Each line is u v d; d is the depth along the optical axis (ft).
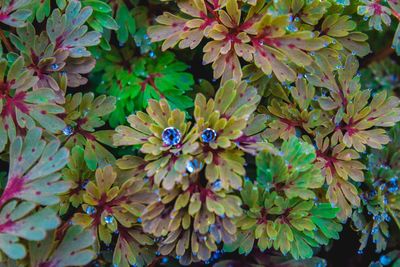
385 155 1.29
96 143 1.22
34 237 1.04
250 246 1.17
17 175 1.10
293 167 1.15
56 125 1.16
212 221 1.11
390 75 1.44
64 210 1.17
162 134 1.14
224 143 1.11
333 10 1.27
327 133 1.24
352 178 1.21
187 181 1.12
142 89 1.29
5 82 1.18
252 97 1.15
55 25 1.21
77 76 1.22
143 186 1.16
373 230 1.25
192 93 1.31
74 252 1.08
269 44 1.18
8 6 1.20
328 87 1.24
